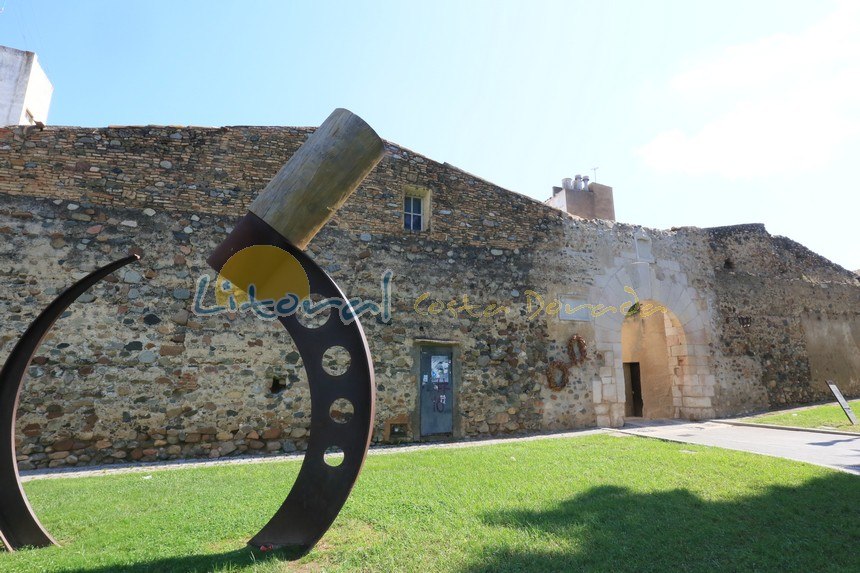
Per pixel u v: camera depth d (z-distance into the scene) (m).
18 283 5.52
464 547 2.37
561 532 2.58
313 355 2.53
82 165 6.02
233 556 2.28
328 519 2.34
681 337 9.83
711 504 3.11
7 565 2.19
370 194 7.42
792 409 10.09
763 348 10.62
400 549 2.35
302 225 2.61
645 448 5.49
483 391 7.55
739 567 2.16
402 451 5.79
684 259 10.16
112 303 5.81
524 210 8.62
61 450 5.29
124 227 6.04
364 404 2.42
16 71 9.68
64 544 2.56
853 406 9.91
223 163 6.64
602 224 9.38
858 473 3.99
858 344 12.29
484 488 3.60
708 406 9.45
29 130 5.90
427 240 7.67
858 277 13.18
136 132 6.34
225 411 6.04
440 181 8.01
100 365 5.62
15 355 2.63
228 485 3.95
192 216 6.36
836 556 2.28
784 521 2.77
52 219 5.77
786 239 12.02
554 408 8.01
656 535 2.54
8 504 2.54
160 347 5.90
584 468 4.34
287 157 6.96
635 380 11.73
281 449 6.20
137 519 2.96
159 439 5.68
